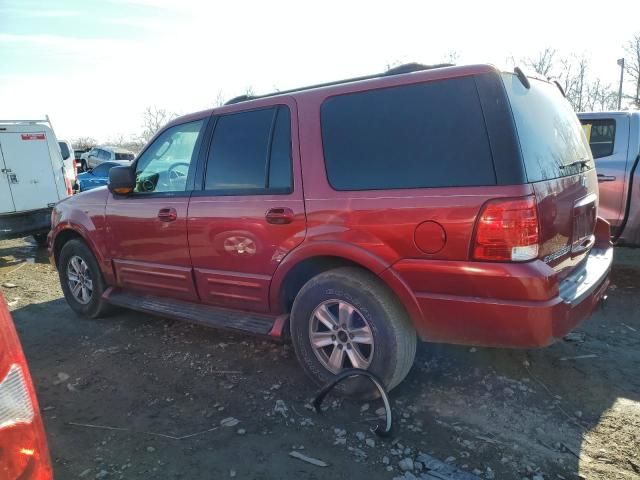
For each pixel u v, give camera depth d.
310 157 3.12
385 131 2.87
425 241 2.66
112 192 4.22
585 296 2.79
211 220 3.57
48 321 4.91
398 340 2.85
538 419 2.83
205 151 3.72
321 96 3.15
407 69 3.01
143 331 4.49
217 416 3.00
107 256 4.48
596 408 2.93
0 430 1.28
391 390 3.16
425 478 2.38
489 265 2.50
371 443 2.66
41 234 9.90
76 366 3.81
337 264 3.26
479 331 2.62
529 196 2.45
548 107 3.10
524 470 2.41
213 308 3.86
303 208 3.10
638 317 4.39
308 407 3.04
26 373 1.40
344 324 3.02
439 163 2.66
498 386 3.19
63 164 9.95
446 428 2.77
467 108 2.62
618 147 5.45
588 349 3.72
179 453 2.65
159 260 4.03
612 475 2.37
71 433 2.89
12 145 9.04
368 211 2.84
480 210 2.50
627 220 5.39
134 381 3.51
